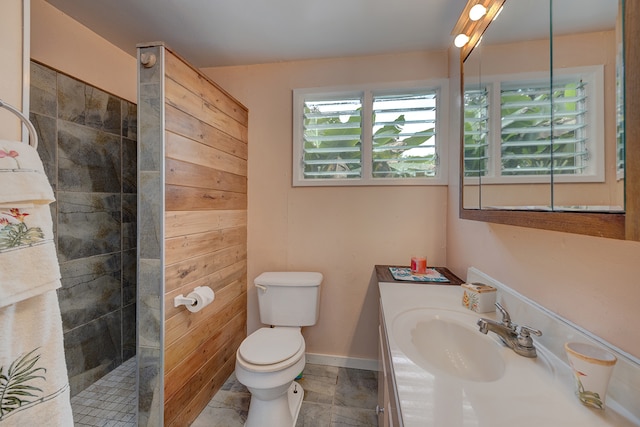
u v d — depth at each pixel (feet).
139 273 4.16
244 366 4.34
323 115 6.75
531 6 2.64
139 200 4.13
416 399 1.97
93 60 5.80
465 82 4.41
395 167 6.50
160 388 4.14
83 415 4.99
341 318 6.61
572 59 2.00
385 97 6.55
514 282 3.36
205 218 5.19
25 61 2.70
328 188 6.61
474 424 1.75
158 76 4.04
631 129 1.44
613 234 1.56
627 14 1.45
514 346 2.66
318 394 5.58
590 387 1.91
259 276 6.26
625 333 1.94
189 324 4.77
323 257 6.67
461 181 4.54
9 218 2.33
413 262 5.67
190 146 4.71
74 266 5.54
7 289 2.26
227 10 4.98
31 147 2.61
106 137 6.17
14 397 2.33
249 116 6.91
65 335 5.39
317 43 5.97
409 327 3.17
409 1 4.70
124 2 4.84
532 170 2.52
